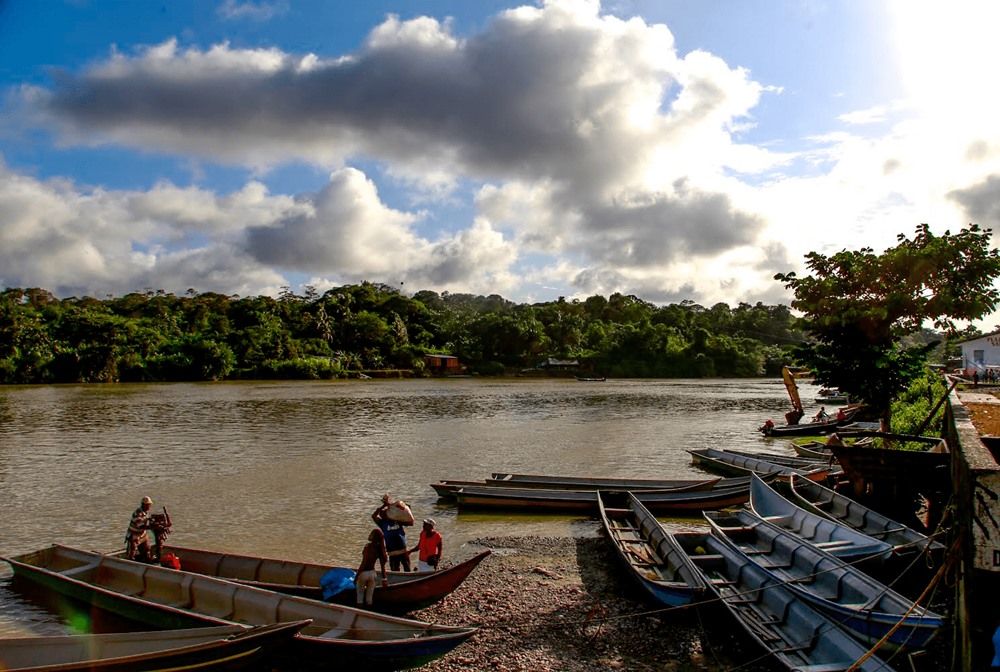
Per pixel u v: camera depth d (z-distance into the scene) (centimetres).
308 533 2111
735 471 3081
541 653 1248
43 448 3809
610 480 2684
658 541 1727
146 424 4944
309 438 4278
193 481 2919
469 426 5044
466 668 1194
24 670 934
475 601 1511
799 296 2453
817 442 3969
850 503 1909
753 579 1427
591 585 1620
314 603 1241
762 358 15088
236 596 1327
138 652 1041
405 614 1421
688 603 1338
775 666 1179
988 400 1745
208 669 1020
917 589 1475
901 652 1136
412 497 2634
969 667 752
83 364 9694
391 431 4678
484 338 14600
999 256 2202
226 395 7756
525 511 2388
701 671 1180
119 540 2069
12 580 1606
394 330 14000
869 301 2341
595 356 14525
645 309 19162
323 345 12506
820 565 1433
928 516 1761
